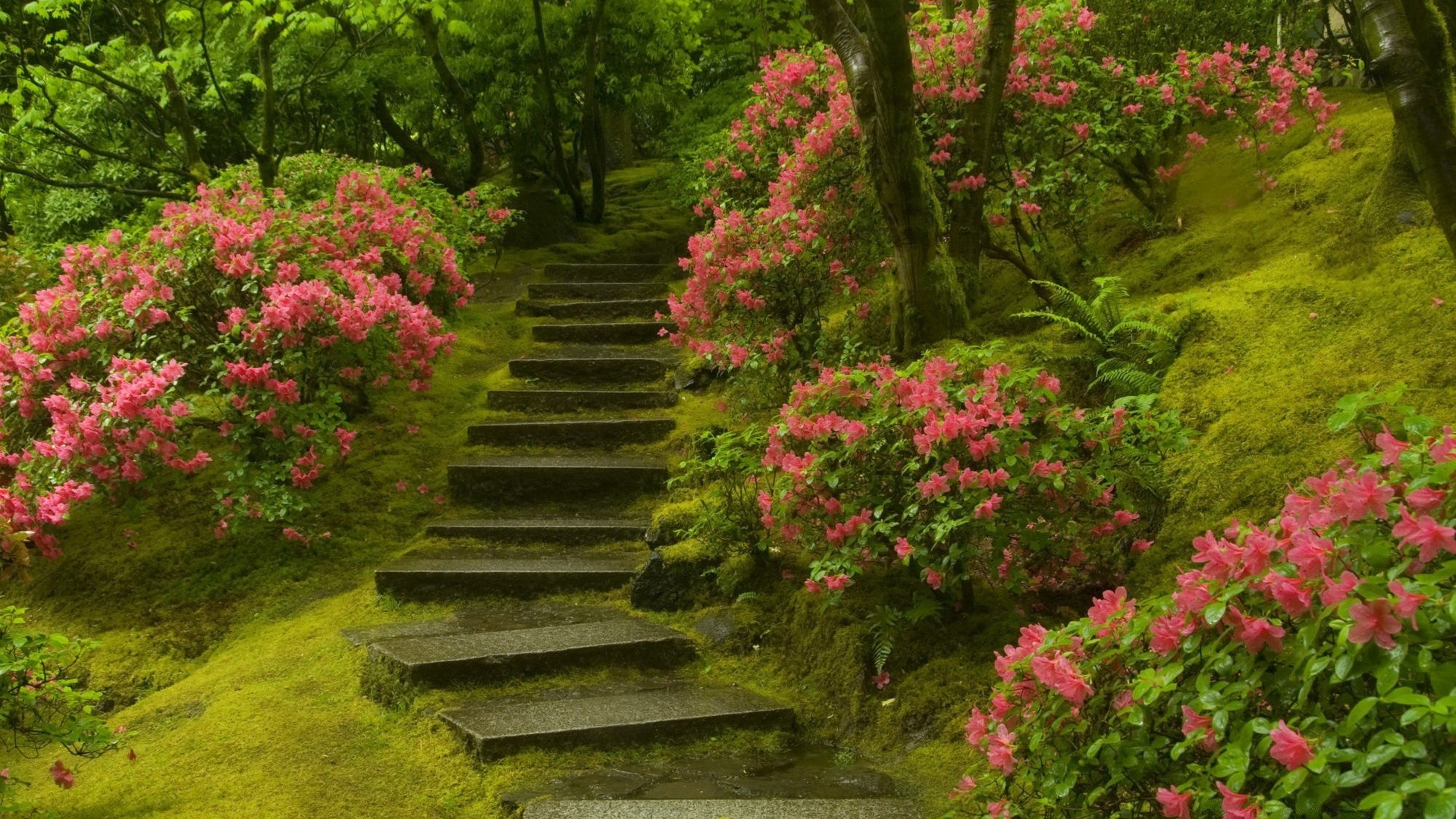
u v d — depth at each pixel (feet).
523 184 38.17
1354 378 13.10
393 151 42.06
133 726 14.16
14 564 17.11
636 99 38.14
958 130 18.61
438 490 20.17
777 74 23.02
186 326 18.52
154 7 29.30
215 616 17.42
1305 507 6.72
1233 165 21.54
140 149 33.24
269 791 11.67
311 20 27.63
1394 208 15.80
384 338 19.07
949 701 12.12
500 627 15.52
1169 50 20.79
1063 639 7.64
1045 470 11.80
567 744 12.36
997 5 18.13
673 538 17.06
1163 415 13.21
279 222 19.95
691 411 21.86
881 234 18.89
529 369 23.73
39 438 18.13
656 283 29.96
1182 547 12.70
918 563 12.99
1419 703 5.32
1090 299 19.01
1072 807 7.58
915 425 12.55
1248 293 16.05
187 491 20.24
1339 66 25.59
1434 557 6.03
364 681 14.10
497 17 35.73
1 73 32.01
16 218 34.37
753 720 12.94
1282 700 6.41
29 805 11.75
